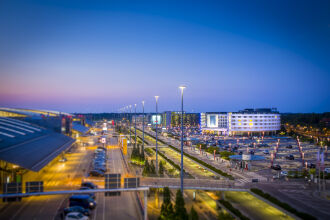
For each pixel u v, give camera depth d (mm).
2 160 43531
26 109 140625
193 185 45562
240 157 69375
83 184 49625
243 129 196625
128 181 37000
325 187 51125
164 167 75750
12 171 47719
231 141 155625
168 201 31797
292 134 196750
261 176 62188
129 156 92562
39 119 102125
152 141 147625
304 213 35906
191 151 106312
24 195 33688
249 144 137625
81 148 109938
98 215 40000
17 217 37781
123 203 46000
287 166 78250
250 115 197750
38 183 34656
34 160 51125
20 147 56406
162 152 107438
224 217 35344
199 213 42438
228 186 48000
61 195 48812
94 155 91062
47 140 77125
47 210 40812
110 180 36688
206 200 49594
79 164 74438
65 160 79062
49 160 56531
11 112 105750
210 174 65875
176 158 92188
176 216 29422
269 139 168500
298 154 104312
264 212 42688
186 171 69812
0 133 63531
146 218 37438
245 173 65812
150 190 53438
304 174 61344
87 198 42969
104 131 189875
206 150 104812
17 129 75562
